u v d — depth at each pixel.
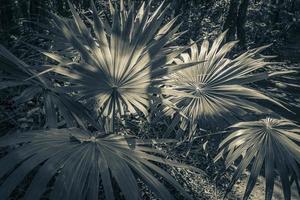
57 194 1.89
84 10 6.83
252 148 2.91
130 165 2.17
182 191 2.17
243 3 10.44
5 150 3.91
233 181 2.84
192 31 8.98
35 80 2.83
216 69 3.59
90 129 3.85
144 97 2.75
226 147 3.01
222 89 3.37
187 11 9.75
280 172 2.76
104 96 2.71
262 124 3.10
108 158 2.17
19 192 3.53
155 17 3.04
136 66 2.79
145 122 4.09
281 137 2.99
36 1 6.59
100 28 2.86
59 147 2.18
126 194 1.97
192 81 3.49
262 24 12.79
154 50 2.85
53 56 2.77
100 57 2.79
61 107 2.74
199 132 4.80
